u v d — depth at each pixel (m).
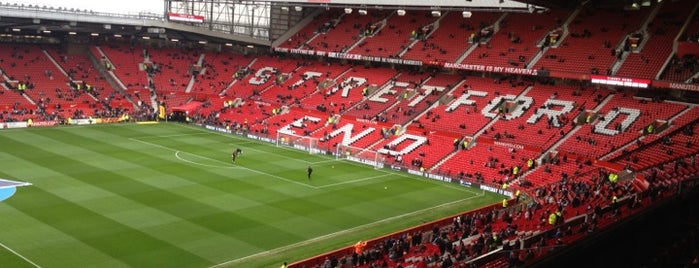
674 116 63.12
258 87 96.88
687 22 69.88
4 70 88.62
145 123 88.12
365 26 96.69
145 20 85.94
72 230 40.16
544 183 58.62
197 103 94.75
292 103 89.88
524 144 66.62
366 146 74.12
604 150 61.31
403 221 48.03
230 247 39.28
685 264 22.39
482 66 77.88
